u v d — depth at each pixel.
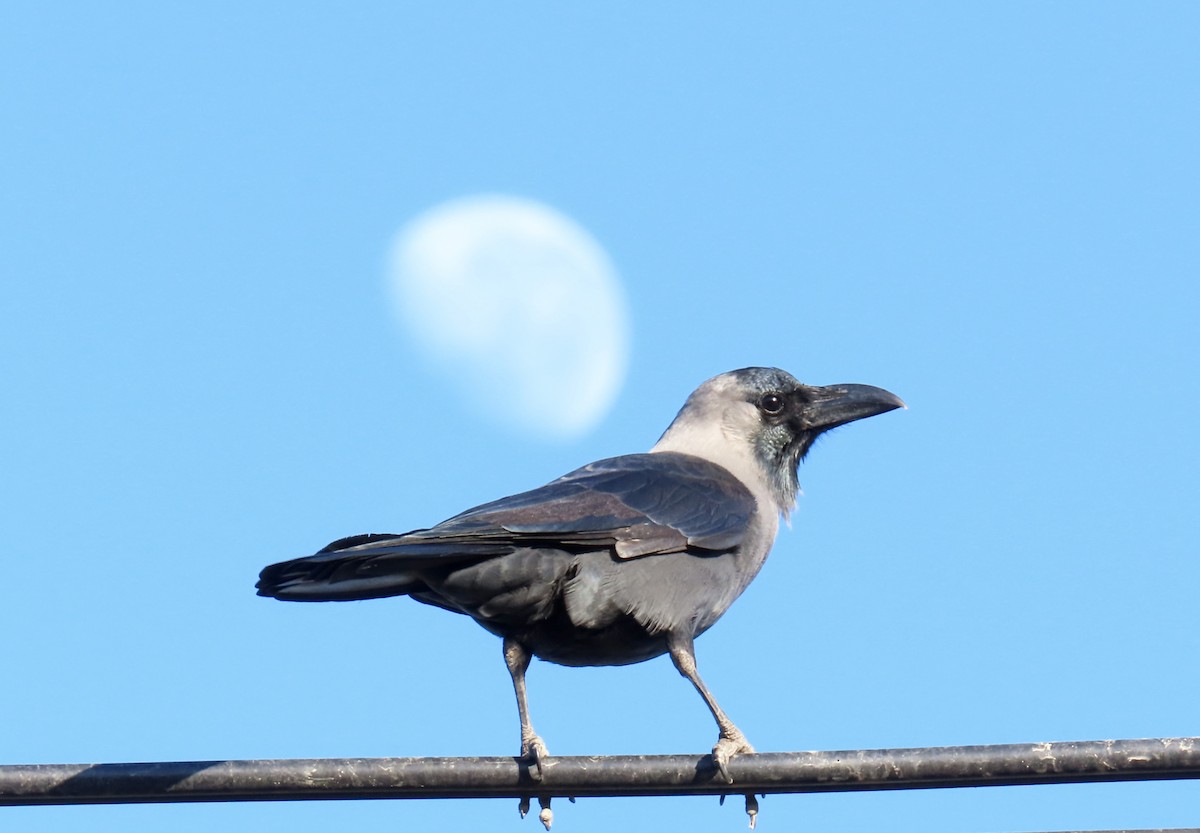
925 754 9.88
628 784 10.41
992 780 9.78
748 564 14.66
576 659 13.83
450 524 12.70
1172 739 9.53
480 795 10.48
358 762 10.09
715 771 10.20
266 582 12.00
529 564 12.90
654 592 13.41
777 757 10.18
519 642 13.52
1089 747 9.59
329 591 12.53
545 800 11.22
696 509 14.09
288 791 10.07
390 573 12.68
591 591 13.14
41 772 9.88
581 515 13.21
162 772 9.94
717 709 13.16
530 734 12.11
